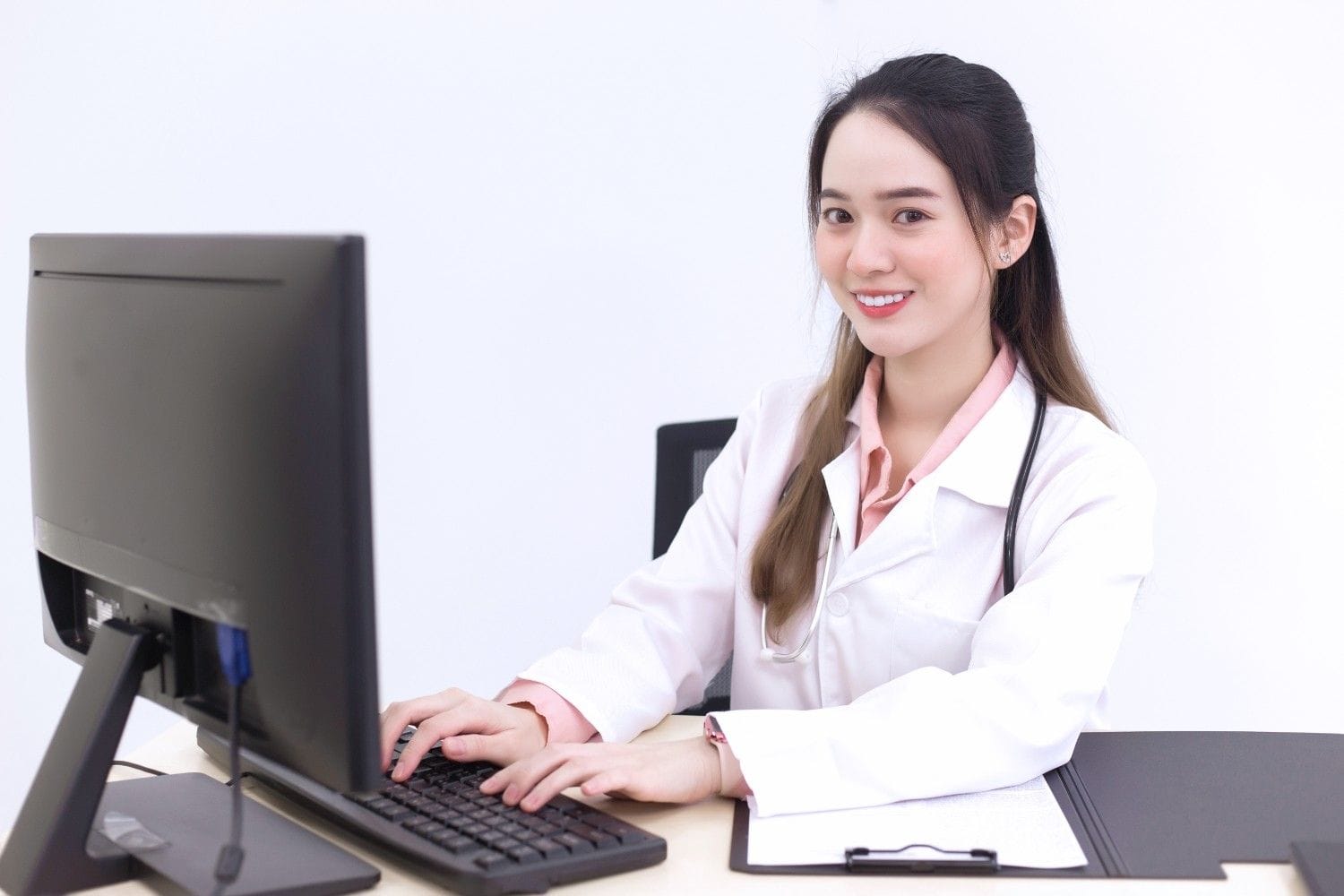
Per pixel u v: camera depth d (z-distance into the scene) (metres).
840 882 0.88
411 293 2.65
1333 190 2.41
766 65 2.56
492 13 2.59
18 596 2.49
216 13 2.53
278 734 0.80
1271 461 2.50
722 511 1.47
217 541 0.81
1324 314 2.44
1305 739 1.16
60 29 2.48
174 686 0.88
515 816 0.94
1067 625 1.13
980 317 1.34
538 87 2.61
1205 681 2.56
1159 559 2.55
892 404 1.41
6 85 2.47
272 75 2.56
